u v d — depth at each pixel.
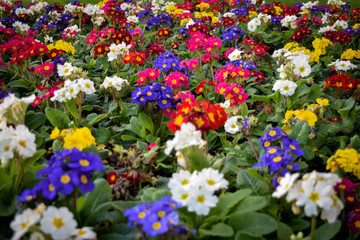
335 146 4.17
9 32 8.08
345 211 2.69
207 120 2.74
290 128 3.54
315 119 3.56
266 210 2.54
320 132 3.99
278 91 4.66
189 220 2.45
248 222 2.34
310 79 4.77
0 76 6.15
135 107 4.79
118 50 5.64
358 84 4.61
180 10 9.55
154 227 1.87
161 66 5.05
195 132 2.43
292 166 2.57
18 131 2.36
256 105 5.20
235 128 3.68
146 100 3.95
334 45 7.61
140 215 1.99
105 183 2.73
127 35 6.70
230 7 11.24
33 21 10.53
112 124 4.65
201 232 2.34
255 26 7.96
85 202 2.56
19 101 2.52
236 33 7.14
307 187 2.07
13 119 2.57
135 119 4.25
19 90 5.57
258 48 6.07
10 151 2.31
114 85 4.46
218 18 9.12
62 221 1.93
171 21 9.52
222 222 2.45
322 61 6.73
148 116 4.10
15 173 2.56
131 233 2.38
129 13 9.74
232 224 2.40
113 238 2.29
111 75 6.21
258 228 2.28
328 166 3.31
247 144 3.82
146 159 3.53
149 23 8.19
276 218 2.52
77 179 2.08
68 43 7.14
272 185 2.63
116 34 6.64
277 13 9.95
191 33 6.76
